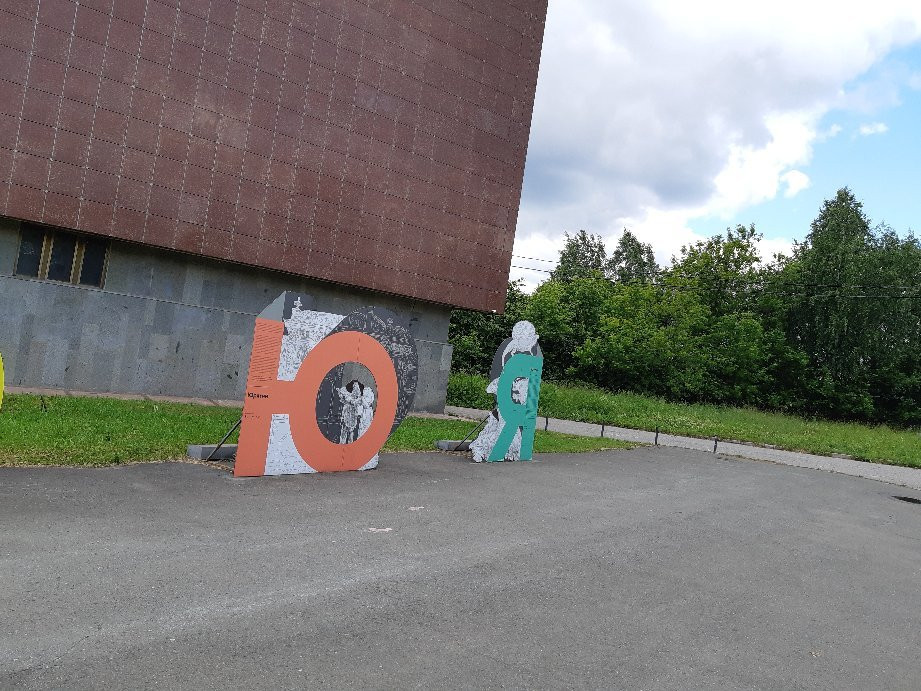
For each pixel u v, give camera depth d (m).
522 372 13.01
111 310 17.19
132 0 16.38
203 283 18.61
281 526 6.39
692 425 27.81
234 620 4.14
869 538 9.33
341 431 9.74
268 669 3.57
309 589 4.82
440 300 22.09
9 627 3.70
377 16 20.28
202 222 17.64
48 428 9.63
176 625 3.97
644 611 5.21
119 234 16.52
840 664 4.64
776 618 5.44
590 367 45.06
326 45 19.38
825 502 12.25
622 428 26.03
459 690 3.58
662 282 47.81
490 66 22.72
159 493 7.04
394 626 4.34
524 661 4.04
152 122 16.80
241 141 18.12
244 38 18.02
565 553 6.62
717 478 13.80
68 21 15.65
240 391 19.23
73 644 3.59
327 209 19.66
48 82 15.49
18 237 16.11
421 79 21.27
